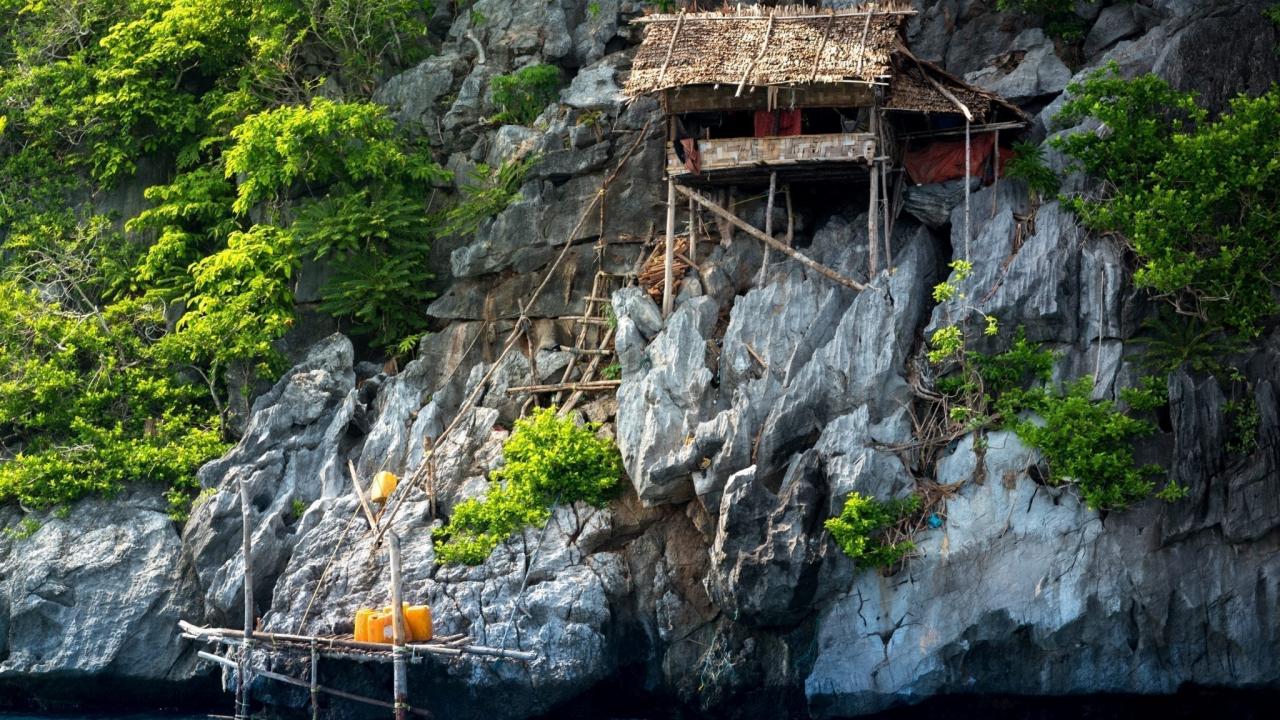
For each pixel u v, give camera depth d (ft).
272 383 127.95
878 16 114.93
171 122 137.80
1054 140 112.98
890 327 108.99
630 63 132.98
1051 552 103.04
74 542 118.21
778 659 106.22
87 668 113.91
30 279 136.05
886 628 104.53
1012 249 111.45
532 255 127.34
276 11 137.08
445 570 108.99
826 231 117.60
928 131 117.91
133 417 127.03
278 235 129.08
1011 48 124.06
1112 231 109.29
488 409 118.93
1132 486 102.01
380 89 139.23
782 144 113.91
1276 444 101.91
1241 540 101.50
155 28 138.10
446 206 133.49
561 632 106.32
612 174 126.82
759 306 112.37
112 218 139.54
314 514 114.93
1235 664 101.19
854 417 106.11
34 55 141.59
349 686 106.22
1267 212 106.83
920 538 104.63
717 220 122.62
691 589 109.29
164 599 115.85
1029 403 105.70
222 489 117.50
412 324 131.03
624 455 110.42
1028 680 103.65
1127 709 103.35
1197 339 105.40
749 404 107.24
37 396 125.49
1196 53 115.44
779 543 102.53
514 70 136.87
